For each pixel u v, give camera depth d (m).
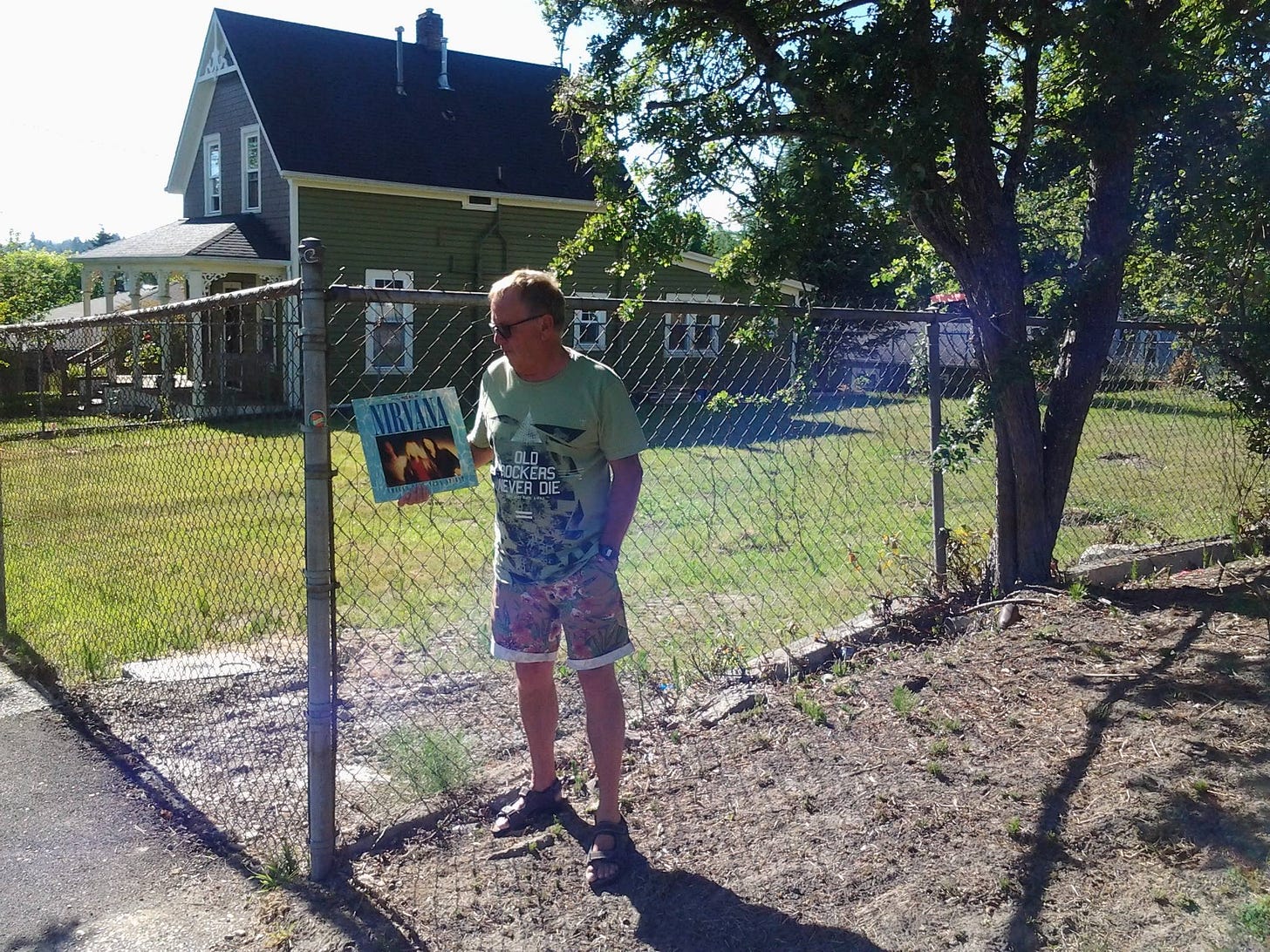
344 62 20.88
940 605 5.11
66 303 42.41
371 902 2.95
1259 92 4.63
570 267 5.20
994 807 3.21
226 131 21.38
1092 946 2.57
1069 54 4.75
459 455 3.07
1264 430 5.87
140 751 4.16
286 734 4.30
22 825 3.54
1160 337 6.37
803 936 2.67
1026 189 5.38
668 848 3.13
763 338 4.93
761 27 4.68
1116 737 3.60
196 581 6.41
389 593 6.21
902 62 4.16
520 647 3.12
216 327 3.62
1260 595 4.89
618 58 4.85
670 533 7.79
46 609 6.03
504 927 2.80
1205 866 2.86
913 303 6.29
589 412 2.92
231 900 3.04
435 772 3.63
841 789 3.39
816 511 8.51
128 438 4.59
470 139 21.05
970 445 4.72
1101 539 7.18
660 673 4.69
